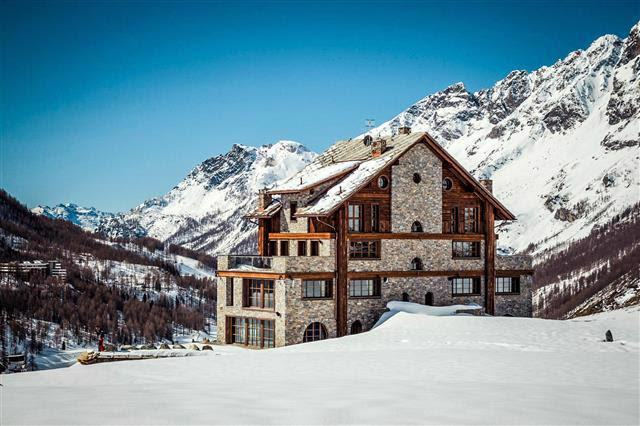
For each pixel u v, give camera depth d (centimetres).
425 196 6384
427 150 6412
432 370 3269
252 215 6688
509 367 3328
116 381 3241
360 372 3262
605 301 17275
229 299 6106
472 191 6662
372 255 6125
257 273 5841
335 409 1942
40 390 2366
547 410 1941
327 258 5859
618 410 1958
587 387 2433
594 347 4331
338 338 5019
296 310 5681
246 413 1889
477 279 6669
